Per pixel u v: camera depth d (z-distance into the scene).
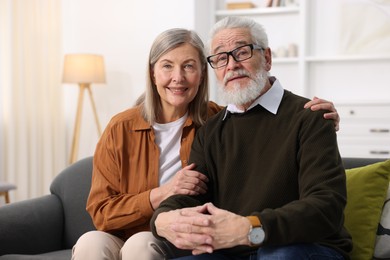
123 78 5.61
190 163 2.19
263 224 1.71
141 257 2.02
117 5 5.59
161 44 2.28
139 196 2.21
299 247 1.75
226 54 2.11
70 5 5.73
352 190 2.21
